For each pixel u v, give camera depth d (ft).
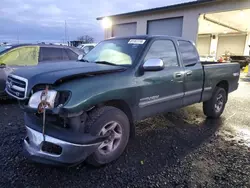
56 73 7.61
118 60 10.33
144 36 11.19
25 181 7.52
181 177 8.10
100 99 7.80
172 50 11.72
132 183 7.67
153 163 9.11
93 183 7.60
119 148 9.13
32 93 7.50
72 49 22.03
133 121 9.73
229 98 23.99
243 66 60.85
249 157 9.87
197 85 13.23
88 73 7.89
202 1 38.09
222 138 12.12
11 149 9.78
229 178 8.10
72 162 7.27
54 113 6.93
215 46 86.94
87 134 7.57
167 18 45.29
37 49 19.71
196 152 10.26
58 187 7.30
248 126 14.25
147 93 9.93
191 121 15.08
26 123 8.08
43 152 7.52
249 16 47.42
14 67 18.06
